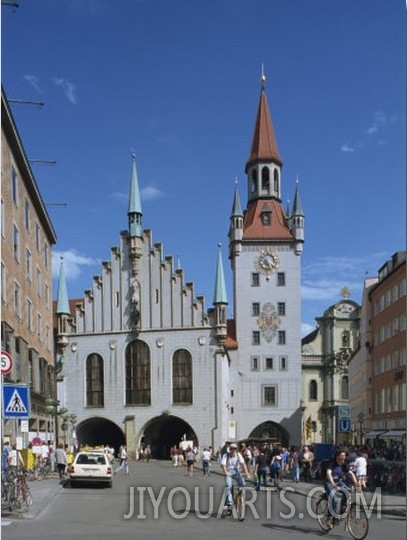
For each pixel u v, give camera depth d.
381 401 59.12
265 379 87.06
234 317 92.06
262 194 93.69
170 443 85.69
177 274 76.81
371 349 63.69
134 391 76.50
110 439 85.94
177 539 15.16
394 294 54.72
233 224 90.81
